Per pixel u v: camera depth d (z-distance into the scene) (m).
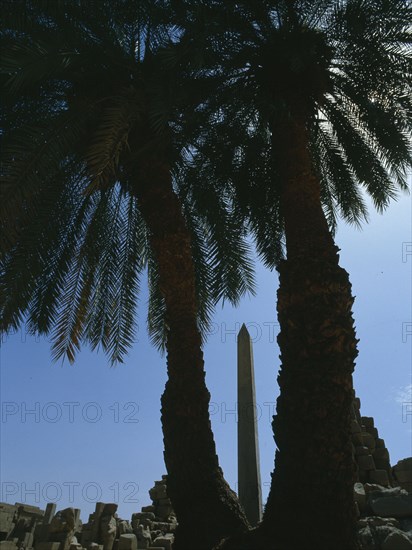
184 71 9.12
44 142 7.74
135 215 12.03
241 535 6.90
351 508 6.72
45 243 9.91
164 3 8.87
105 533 11.98
